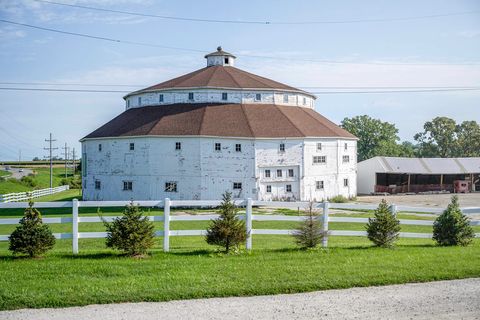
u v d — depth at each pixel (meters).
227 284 11.66
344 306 10.28
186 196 47.47
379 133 106.31
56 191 75.75
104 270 13.03
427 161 75.88
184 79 58.94
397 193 71.25
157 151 48.09
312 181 51.28
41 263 13.95
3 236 15.77
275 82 62.84
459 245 17.97
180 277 12.27
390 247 17.22
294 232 17.34
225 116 51.62
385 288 11.71
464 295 11.07
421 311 9.95
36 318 9.59
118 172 50.25
